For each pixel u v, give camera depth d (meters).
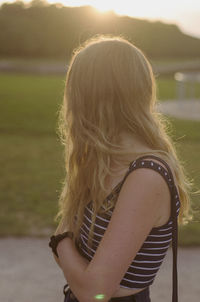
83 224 1.42
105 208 1.30
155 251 1.30
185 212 1.54
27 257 4.68
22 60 61.00
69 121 1.43
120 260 1.19
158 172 1.23
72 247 1.41
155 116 1.46
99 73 1.34
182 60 74.69
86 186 1.41
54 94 23.34
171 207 1.26
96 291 1.20
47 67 47.72
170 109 18.91
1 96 21.78
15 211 6.14
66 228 1.52
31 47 67.06
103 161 1.31
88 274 1.21
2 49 67.06
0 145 11.34
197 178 7.81
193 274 4.29
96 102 1.35
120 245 1.19
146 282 1.33
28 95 22.58
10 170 8.64
